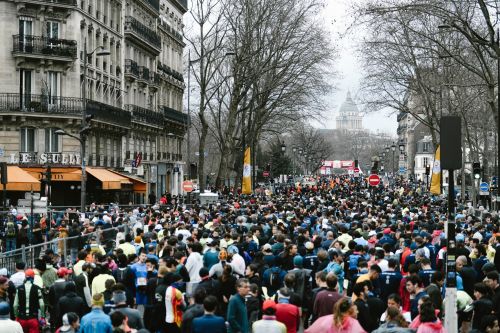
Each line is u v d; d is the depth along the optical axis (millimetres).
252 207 47969
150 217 40656
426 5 38781
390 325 14008
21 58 62469
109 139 74812
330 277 17156
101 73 72562
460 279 18703
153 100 93938
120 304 16297
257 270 19984
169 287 18438
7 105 61719
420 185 121500
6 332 16172
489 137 103875
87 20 68750
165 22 101500
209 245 23125
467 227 36719
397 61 68625
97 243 29547
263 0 77688
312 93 88188
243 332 16766
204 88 70062
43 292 21438
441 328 13891
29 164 62312
